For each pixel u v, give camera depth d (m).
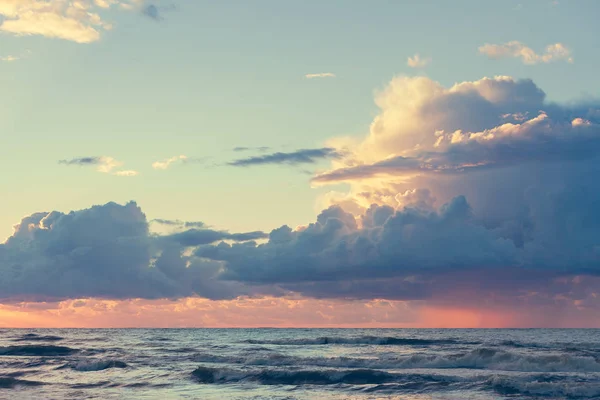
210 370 42.62
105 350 69.44
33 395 35.41
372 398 33.16
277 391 36.47
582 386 33.44
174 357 57.84
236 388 37.81
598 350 63.09
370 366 49.53
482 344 79.69
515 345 76.06
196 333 147.00
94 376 44.16
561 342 82.00
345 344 86.12
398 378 39.25
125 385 39.25
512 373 41.94
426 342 85.69
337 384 38.50
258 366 49.81
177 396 34.69
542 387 34.22
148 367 49.66
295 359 52.56
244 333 147.25
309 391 36.22
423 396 33.31
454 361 48.62
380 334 133.00
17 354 66.25
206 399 33.41
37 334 128.38
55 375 45.19
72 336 118.00
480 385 35.78
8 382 39.88
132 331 172.12
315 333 147.75
